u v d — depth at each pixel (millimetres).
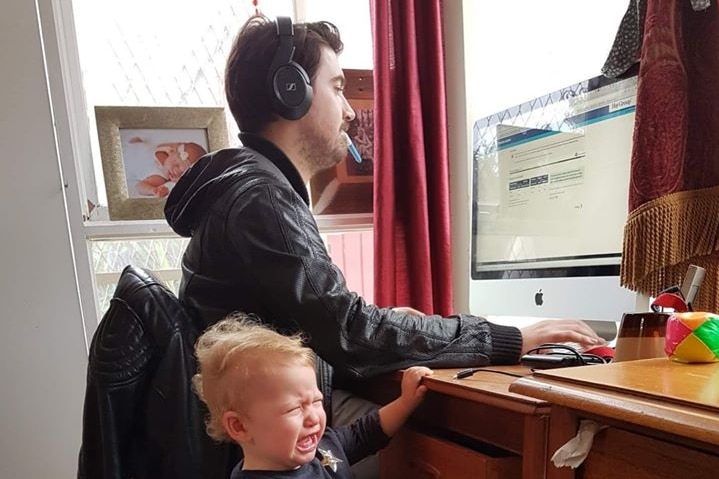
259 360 680
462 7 1476
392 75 1346
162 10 1408
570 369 525
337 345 786
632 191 798
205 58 1447
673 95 767
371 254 1645
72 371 1240
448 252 1394
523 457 561
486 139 1200
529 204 1079
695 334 535
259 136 967
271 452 662
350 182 1510
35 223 1207
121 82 1383
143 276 812
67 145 1241
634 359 627
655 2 772
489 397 602
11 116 1183
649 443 419
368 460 955
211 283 824
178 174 1359
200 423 761
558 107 1014
